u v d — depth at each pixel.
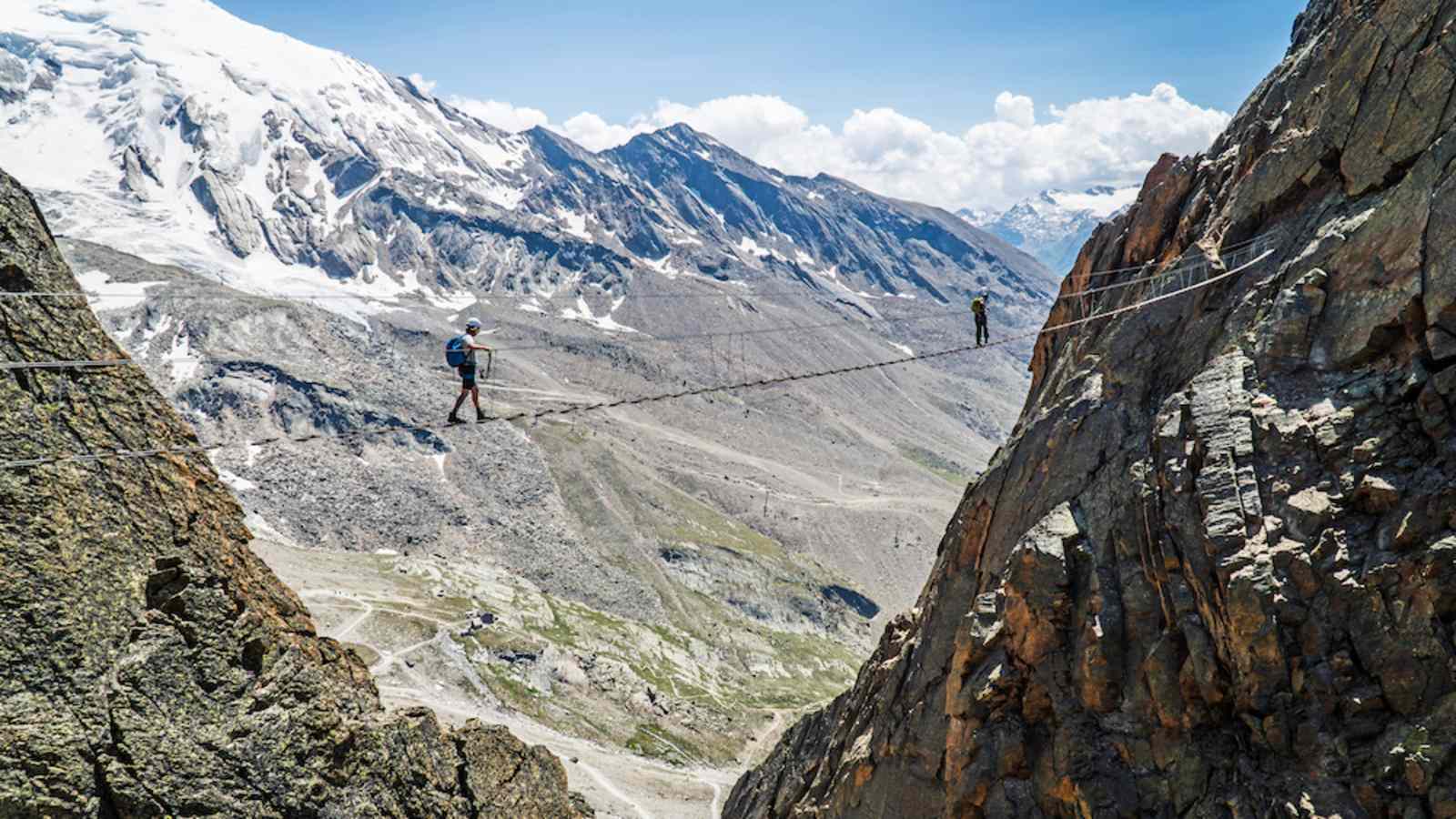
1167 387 33.47
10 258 28.22
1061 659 30.59
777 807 58.72
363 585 190.38
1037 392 49.56
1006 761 30.88
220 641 27.45
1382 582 22.70
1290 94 37.31
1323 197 31.69
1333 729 22.72
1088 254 49.09
